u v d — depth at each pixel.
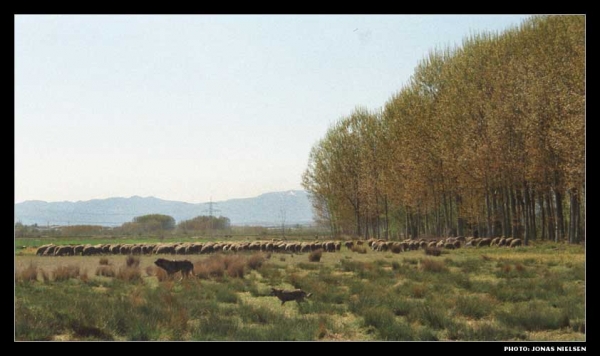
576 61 44.50
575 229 46.94
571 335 14.44
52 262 42.88
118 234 131.62
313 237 96.31
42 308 18.05
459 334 14.47
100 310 16.66
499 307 17.97
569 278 24.55
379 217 85.12
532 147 48.47
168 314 16.11
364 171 79.75
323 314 17.61
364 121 83.62
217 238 102.00
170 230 144.38
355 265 32.91
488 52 57.69
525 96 49.72
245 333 14.47
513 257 36.56
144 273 31.30
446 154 57.75
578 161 42.28
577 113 42.78
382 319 15.78
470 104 56.47
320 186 86.56
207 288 23.08
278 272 29.47
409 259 36.72
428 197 64.12
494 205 57.59
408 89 68.69
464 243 55.91
